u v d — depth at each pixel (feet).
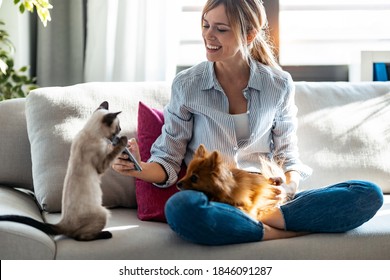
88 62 10.28
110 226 6.29
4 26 9.91
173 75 10.16
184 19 10.82
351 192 6.09
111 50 10.16
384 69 10.00
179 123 6.98
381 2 10.84
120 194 7.24
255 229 5.87
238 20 6.63
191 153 7.08
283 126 7.24
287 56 10.93
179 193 5.65
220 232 5.66
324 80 10.85
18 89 9.88
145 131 7.27
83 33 10.52
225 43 6.66
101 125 5.90
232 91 7.09
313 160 7.88
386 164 7.97
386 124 8.18
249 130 6.99
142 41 10.15
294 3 10.89
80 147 5.86
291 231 6.12
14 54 9.95
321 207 6.04
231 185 6.05
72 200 5.78
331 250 5.94
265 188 6.33
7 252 5.49
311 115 8.09
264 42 7.33
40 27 10.40
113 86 7.82
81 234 5.80
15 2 8.36
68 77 10.58
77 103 7.45
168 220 5.71
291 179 6.91
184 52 10.82
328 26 10.91
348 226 6.10
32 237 5.53
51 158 7.11
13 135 7.57
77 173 5.82
